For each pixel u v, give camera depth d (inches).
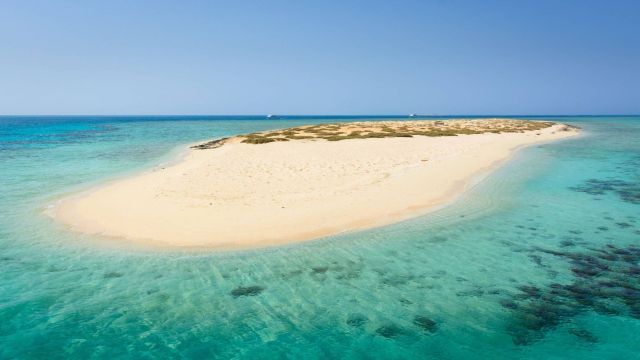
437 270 410.6
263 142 1517.0
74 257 438.9
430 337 301.6
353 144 1414.9
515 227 540.1
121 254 446.6
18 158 1266.0
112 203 639.8
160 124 5044.3
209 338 300.0
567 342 295.4
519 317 327.3
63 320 319.6
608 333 306.3
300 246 468.1
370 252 453.7
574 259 438.0
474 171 904.9
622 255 448.8
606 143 1718.8
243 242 477.7
